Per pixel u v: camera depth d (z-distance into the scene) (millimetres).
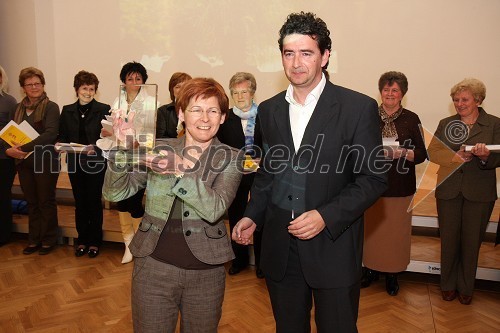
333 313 1521
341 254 1514
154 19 5316
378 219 2971
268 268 1649
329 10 4727
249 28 5016
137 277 1523
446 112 4508
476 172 2773
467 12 4316
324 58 1501
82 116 3588
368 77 4699
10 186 4012
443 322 2672
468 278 2896
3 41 5449
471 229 2830
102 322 2627
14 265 3588
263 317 2717
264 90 5070
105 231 3887
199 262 1495
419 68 4531
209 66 5207
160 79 5398
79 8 5527
